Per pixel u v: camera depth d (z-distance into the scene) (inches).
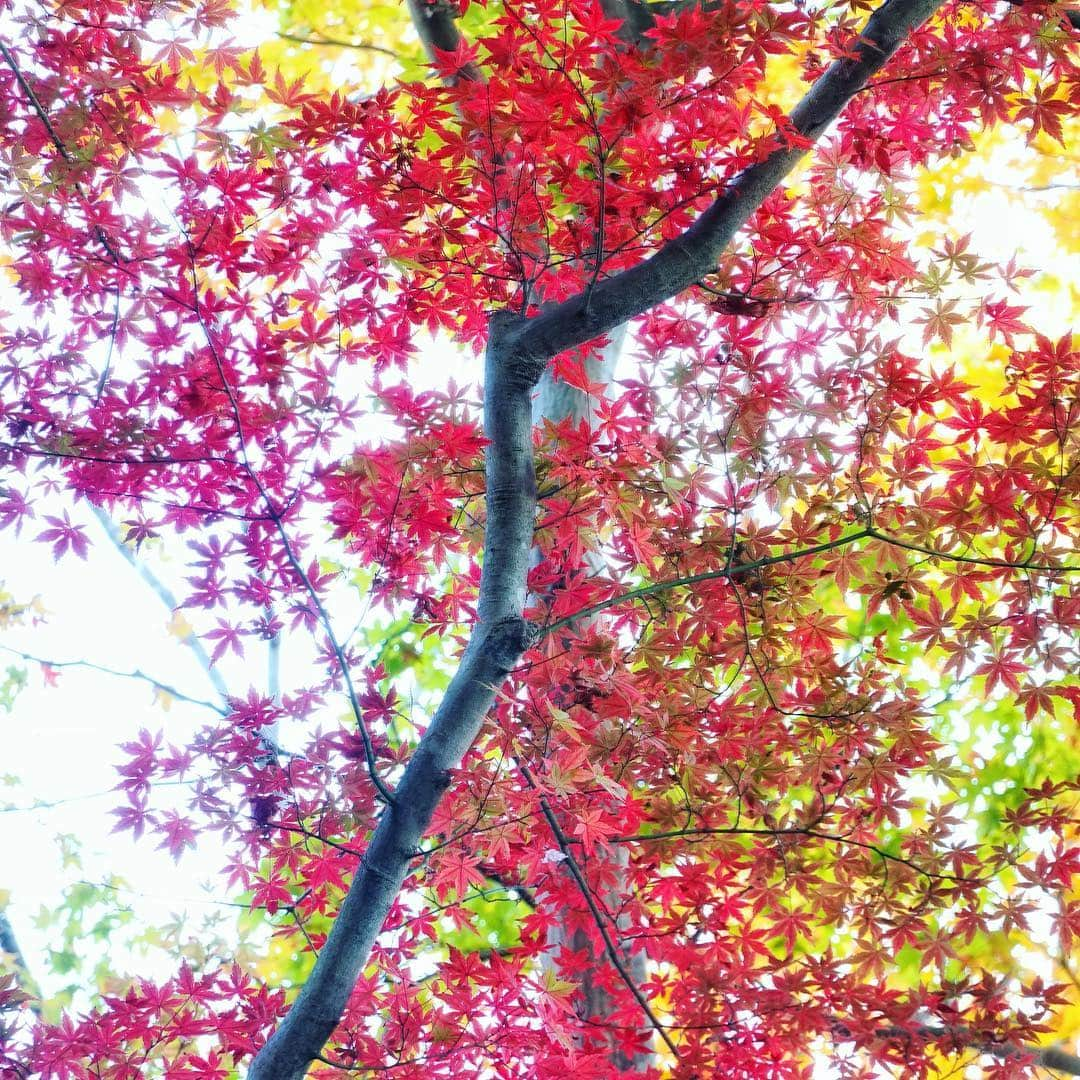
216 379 128.8
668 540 141.6
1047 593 137.3
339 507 123.5
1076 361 131.8
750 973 142.9
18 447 128.3
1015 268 135.4
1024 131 139.9
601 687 123.8
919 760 142.9
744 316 136.9
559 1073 122.0
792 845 149.0
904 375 134.7
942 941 144.8
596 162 116.6
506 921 245.9
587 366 196.1
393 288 136.6
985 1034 137.3
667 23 103.0
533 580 141.1
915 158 148.6
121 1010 126.3
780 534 142.8
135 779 125.3
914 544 140.7
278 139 124.3
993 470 137.0
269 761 127.9
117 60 123.8
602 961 151.8
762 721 143.9
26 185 123.0
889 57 118.1
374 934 100.8
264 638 132.2
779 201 134.4
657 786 148.3
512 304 139.1
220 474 131.6
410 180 126.3
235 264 132.5
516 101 108.0
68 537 133.9
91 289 131.0
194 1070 125.6
